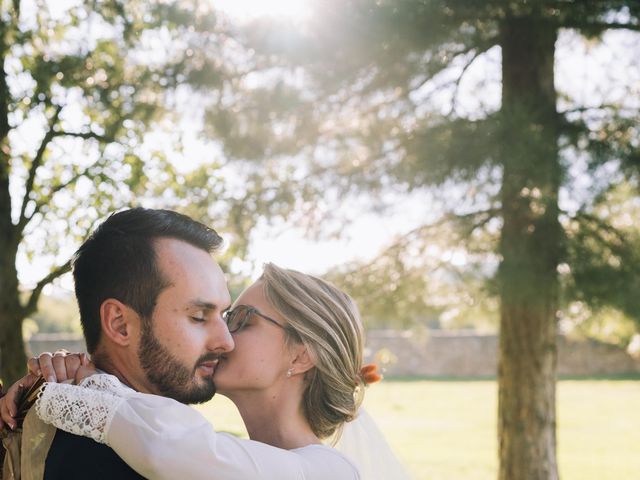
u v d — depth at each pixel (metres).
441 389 21.39
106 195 6.09
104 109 5.78
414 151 5.45
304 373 1.94
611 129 5.41
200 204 5.92
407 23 4.97
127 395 1.61
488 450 11.89
